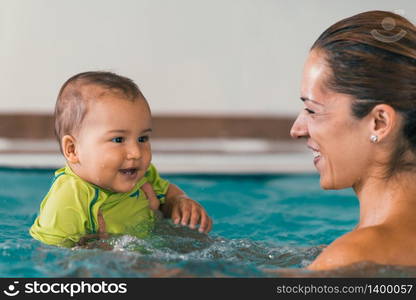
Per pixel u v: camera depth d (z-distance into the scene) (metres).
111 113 1.97
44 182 3.26
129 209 2.09
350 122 1.45
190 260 1.69
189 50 4.28
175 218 2.09
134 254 1.74
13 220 2.38
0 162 3.70
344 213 2.70
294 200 2.97
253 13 4.32
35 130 4.11
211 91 4.29
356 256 1.36
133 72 4.25
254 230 2.37
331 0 4.38
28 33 4.16
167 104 4.26
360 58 1.41
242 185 3.37
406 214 1.42
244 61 4.31
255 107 4.31
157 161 3.87
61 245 1.91
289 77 4.34
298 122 1.61
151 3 4.24
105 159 1.96
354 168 1.49
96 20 4.21
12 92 4.14
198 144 4.19
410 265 1.35
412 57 1.41
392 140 1.43
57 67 4.18
